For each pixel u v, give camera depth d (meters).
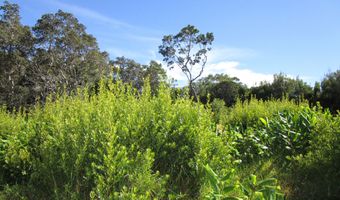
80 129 3.88
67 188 3.48
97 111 4.16
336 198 4.59
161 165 3.92
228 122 8.94
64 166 3.61
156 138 3.93
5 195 4.42
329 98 34.56
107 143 3.37
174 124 4.16
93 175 3.49
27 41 40.53
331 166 4.99
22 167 4.80
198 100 4.63
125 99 4.66
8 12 39.91
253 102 10.29
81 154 3.54
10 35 40.09
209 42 48.34
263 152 5.92
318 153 5.27
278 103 10.12
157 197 3.32
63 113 5.11
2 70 40.41
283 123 6.50
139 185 3.21
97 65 41.22
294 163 5.51
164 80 4.77
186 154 3.98
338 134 5.26
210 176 3.33
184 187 3.84
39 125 5.31
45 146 4.05
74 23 41.50
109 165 3.21
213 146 4.21
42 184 4.13
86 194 3.53
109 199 3.02
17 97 40.28
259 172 5.30
